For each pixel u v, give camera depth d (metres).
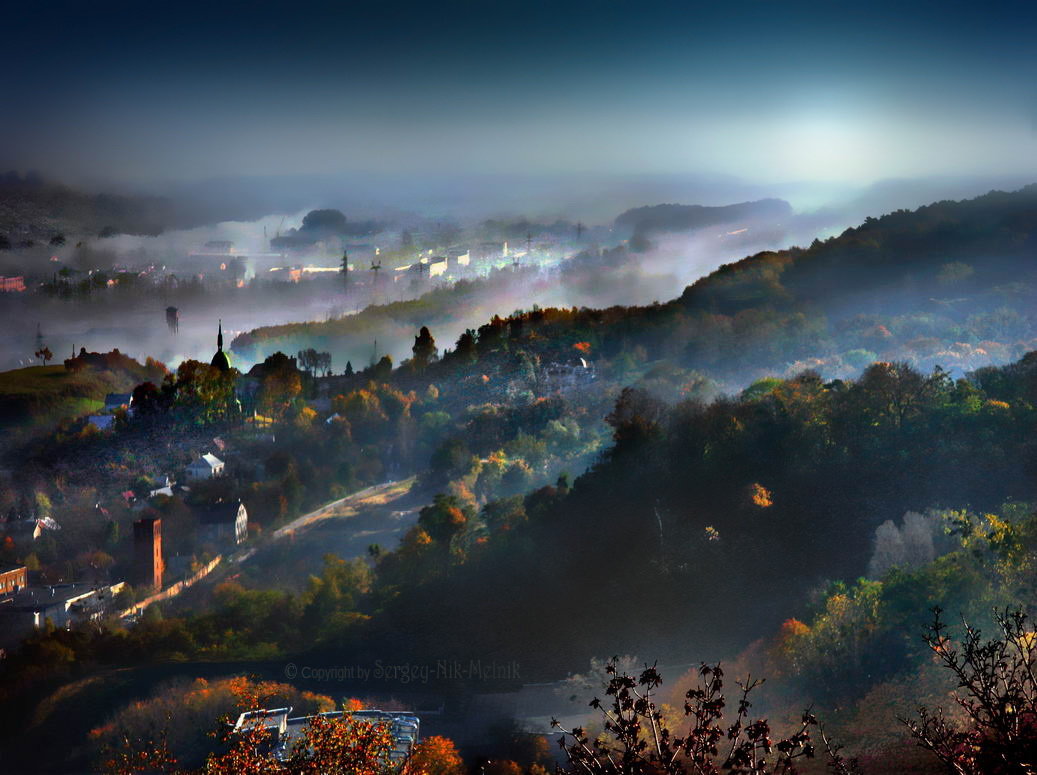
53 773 98.31
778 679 77.06
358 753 47.59
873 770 56.09
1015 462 118.56
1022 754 22.80
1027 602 70.75
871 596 80.44
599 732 80.62
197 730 90.81
